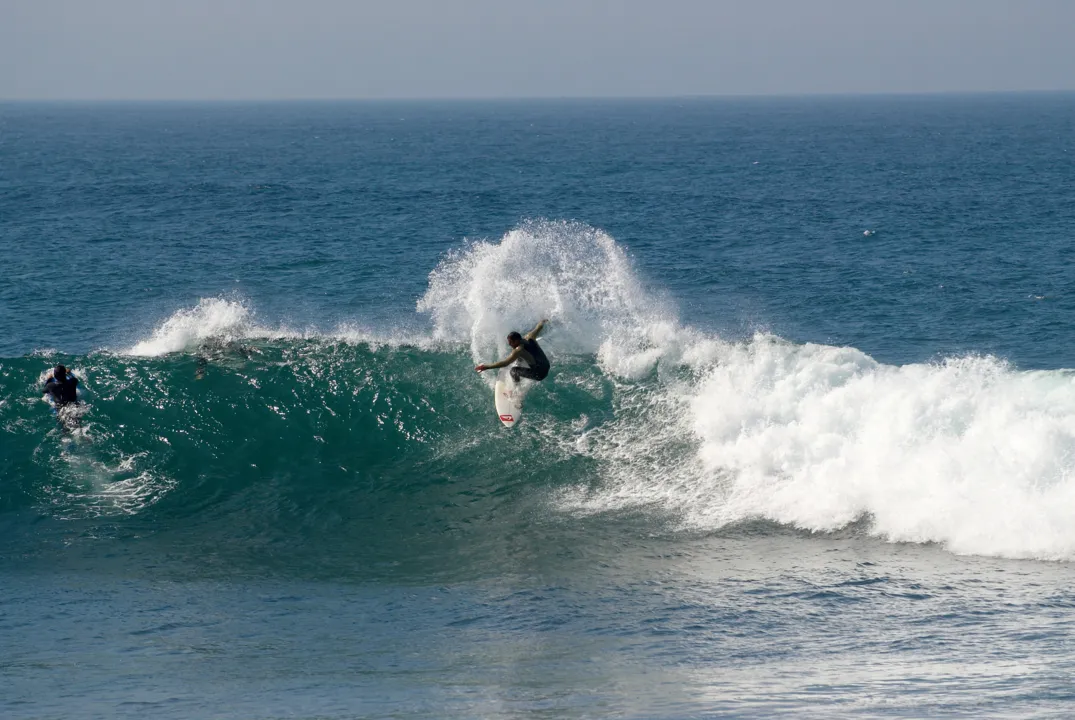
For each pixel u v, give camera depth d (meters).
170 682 28.64
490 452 53.12
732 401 52.19
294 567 42.44
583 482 50.25
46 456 51.94
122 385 56.19
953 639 32.12
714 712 24.42
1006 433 45.19
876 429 47.81
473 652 31.84
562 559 42.62
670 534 44.88
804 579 39.19
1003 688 26.56
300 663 30.73
